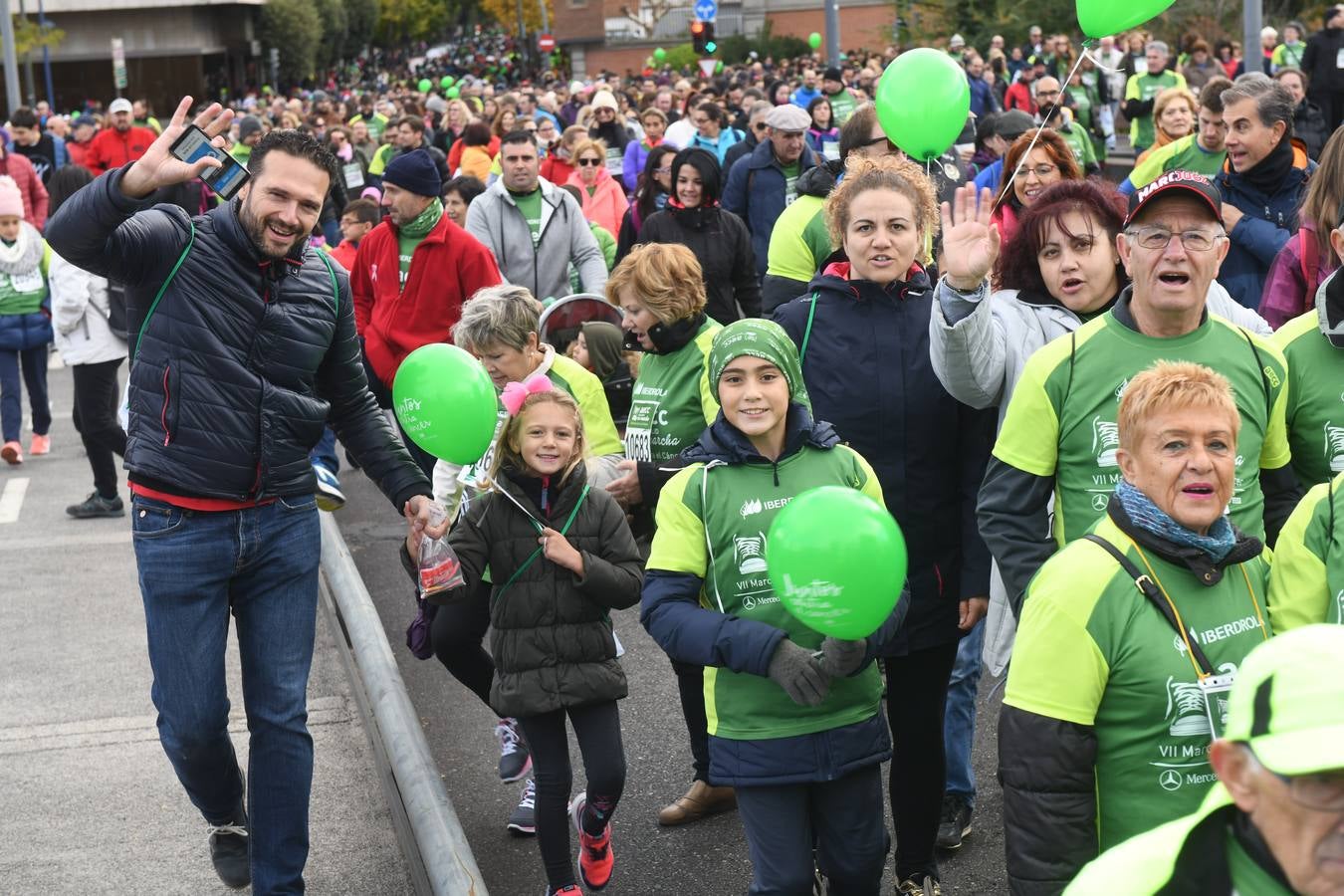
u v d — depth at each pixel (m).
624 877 4.76
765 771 3.66
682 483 3.81
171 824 5.18
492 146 17.23
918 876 4.27
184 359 3.99
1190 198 3.47
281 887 4.19
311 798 5.41
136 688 6.53
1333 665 1.58
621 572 4.39
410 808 4.63
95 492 9.72
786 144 10.21
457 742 6.00
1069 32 37.22
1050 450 3.66
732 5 71.88
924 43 39.72
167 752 4.19
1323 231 4.80
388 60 134.75
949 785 4.79
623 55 82.56
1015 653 2.97
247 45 82.88
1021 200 6.11
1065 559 2.96
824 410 4.24
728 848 4.91
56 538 9.18
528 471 4.40
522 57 100.69
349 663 6.83
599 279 9.12
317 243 15.22
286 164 3.97
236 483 4.05
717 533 3.75
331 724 6.13
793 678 3.48
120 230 3.89
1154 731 2.89
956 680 4.77
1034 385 3.66
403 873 4.84
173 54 74.12
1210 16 31.77
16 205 10.85
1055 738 2.88
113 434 9.55
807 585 3.09
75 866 4.89
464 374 4.15
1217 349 3.60
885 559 3.08
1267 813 1.63
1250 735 1.60
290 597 4.21
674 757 5.67
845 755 3.67
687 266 5.01
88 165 22.08
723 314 8.84
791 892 3.67
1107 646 2.88
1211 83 7.91
